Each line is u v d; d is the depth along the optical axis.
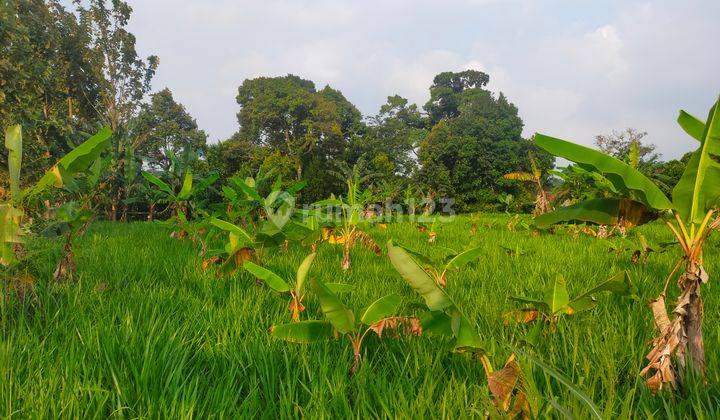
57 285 4.26
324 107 55.88
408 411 2.12
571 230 12.13
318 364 2.73
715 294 4.36
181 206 9.88
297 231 5.89
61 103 32.06
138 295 4.15
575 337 2.71
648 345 2.94
